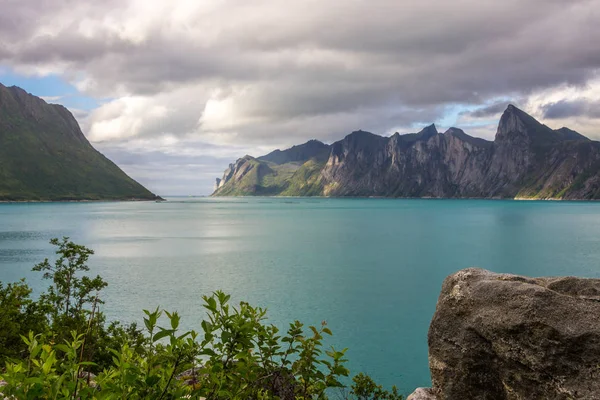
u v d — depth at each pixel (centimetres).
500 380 662
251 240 14925
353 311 6025
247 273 8838
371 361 4203
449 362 727
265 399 585
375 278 8450
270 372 641
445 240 15000
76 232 17075
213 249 12531
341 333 5069
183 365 456
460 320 728
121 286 7406
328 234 17038
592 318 589
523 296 654
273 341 674
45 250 11825
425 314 5866
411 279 8369
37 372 384
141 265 9712
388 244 13925
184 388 439
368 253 11950
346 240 15062
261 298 6719
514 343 637
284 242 14300
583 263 10319
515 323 638
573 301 618
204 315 5528
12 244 13125
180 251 12019
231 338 502
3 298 2492
